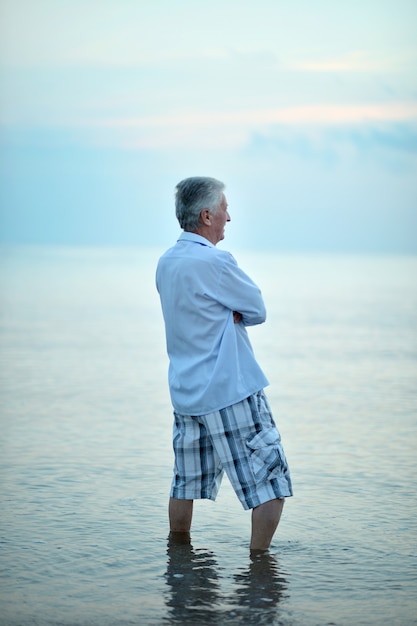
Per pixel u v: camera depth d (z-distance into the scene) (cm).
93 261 12762
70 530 632
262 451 572
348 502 710
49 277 6700
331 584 523
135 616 471
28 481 771
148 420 1090
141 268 9500
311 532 629
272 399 1273
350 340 2219
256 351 1950
